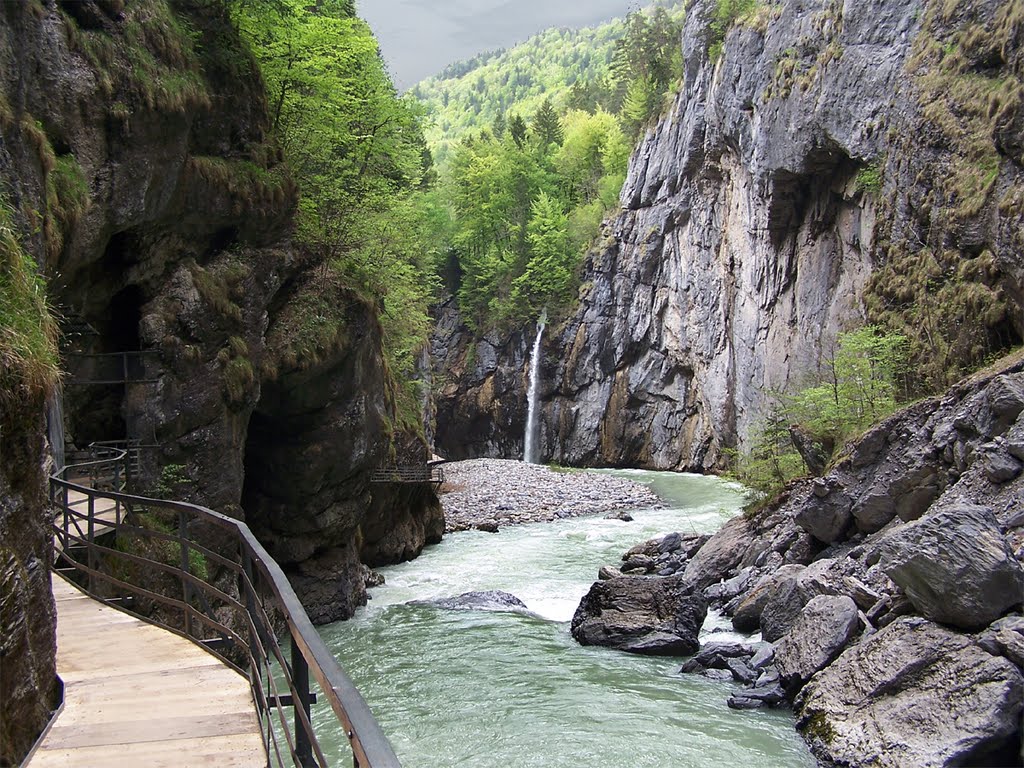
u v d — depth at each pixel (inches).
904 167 1000.9
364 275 866.1
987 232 821.2
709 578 765.9
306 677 164.4
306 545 780.0
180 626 550.3
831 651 491.5
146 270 626.5
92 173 529.3
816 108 1275.8
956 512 442.3
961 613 425.4
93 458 593.3
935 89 949.2
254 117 719.7
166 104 576.4
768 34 1478.8
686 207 1987.0
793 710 478.9
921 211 949.2
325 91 936.9
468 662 610.2
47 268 467.2
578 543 1098.1
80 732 214.7
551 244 2411.4
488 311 2571.4
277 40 865.5
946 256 888.9
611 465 2236.7
